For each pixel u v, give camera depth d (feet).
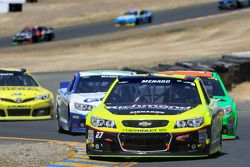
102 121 134.10
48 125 229.25
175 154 131.13
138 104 140.87
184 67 374.84
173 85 146.51
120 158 138.82
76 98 197.57
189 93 144.15
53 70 560.20
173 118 132.26
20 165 132.36
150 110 135.64
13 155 146.30
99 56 655.35
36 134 201.77
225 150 157.38
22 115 244.42
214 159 139.23
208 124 134.41
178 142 131.13
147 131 130.82
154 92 145.07
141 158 137.90
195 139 132.16
